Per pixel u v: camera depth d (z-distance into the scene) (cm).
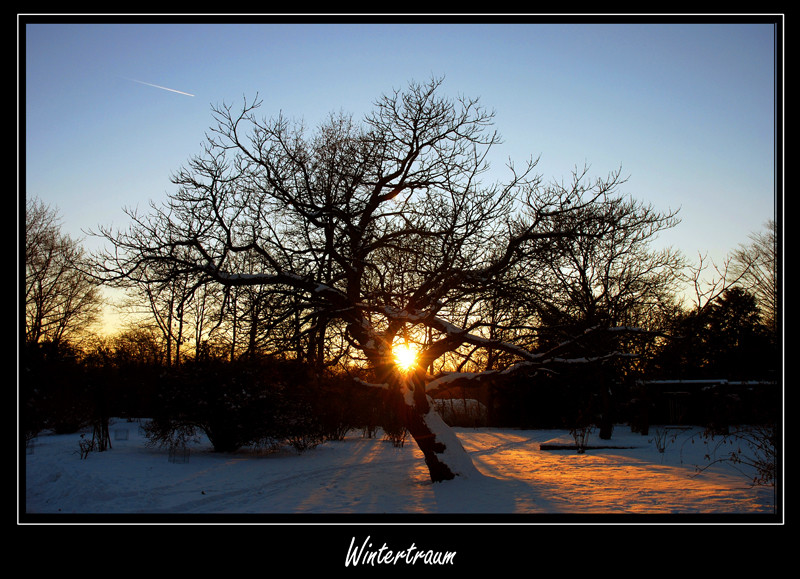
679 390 3875
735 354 3878
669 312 3200
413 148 1534
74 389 2548
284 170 1596
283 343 1543
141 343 4150
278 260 1633
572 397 4016
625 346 2908
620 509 1096
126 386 2623
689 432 3366
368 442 2641
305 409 2078
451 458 1409
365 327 1470
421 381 1451
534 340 1633
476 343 1451
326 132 1681
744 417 2952
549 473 1661
